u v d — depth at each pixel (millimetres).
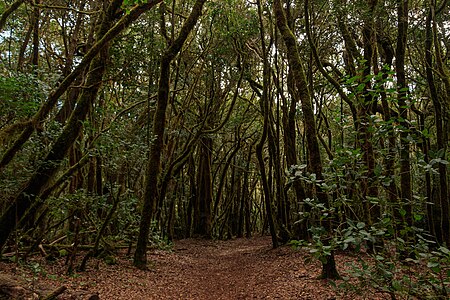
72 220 12570
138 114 19484
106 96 17297
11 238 10445
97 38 10023
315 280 9359
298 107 20500
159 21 15531
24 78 9195
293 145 17312
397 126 5195
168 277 11836
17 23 13383
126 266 12031
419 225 15430
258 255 16062
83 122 9570
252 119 29344
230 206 32375
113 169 11961
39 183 8836
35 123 8375
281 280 10242
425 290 5254
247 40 19656
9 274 7816
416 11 15320
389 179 5066
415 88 18984
